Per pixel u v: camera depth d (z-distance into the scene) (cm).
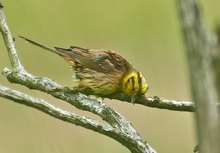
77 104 799
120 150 1677
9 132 1675
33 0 2502
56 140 1658
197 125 452
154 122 1828
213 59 448
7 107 1717
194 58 448
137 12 2634
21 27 2367
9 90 716
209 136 450
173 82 2047
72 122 720
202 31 448
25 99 715
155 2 2681
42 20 2441
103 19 2588
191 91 453
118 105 1903
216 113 449
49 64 2159
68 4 2578
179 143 1747
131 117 1869
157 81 2052
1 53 2180
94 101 799
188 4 448
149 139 1781
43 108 718
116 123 779
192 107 838
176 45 2362
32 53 2195
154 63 2198
